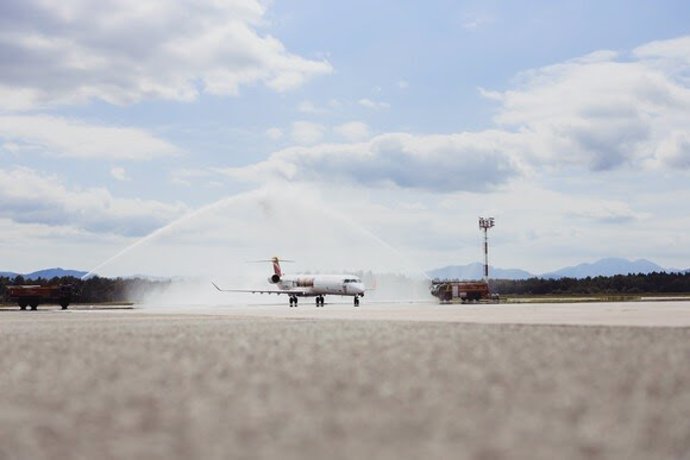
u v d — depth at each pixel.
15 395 17.50
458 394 16.80
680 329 39.59
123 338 36.50
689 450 11.48
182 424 13.77
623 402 15.53
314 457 11.20
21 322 60.44
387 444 11.97
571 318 56.00
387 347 28.94
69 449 11.89
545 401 15.73
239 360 24.59
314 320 56.19
